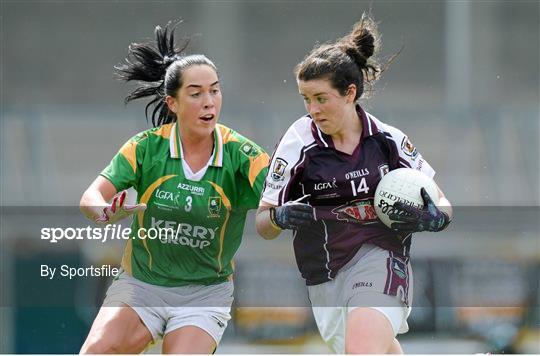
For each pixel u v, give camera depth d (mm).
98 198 13242
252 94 46906
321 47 13203
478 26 46438
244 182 13727
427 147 37625
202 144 13570
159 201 13586
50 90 47656
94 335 13414
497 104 46031
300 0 47656
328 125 12805
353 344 12219
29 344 14820
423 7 46500
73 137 39406
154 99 14578
